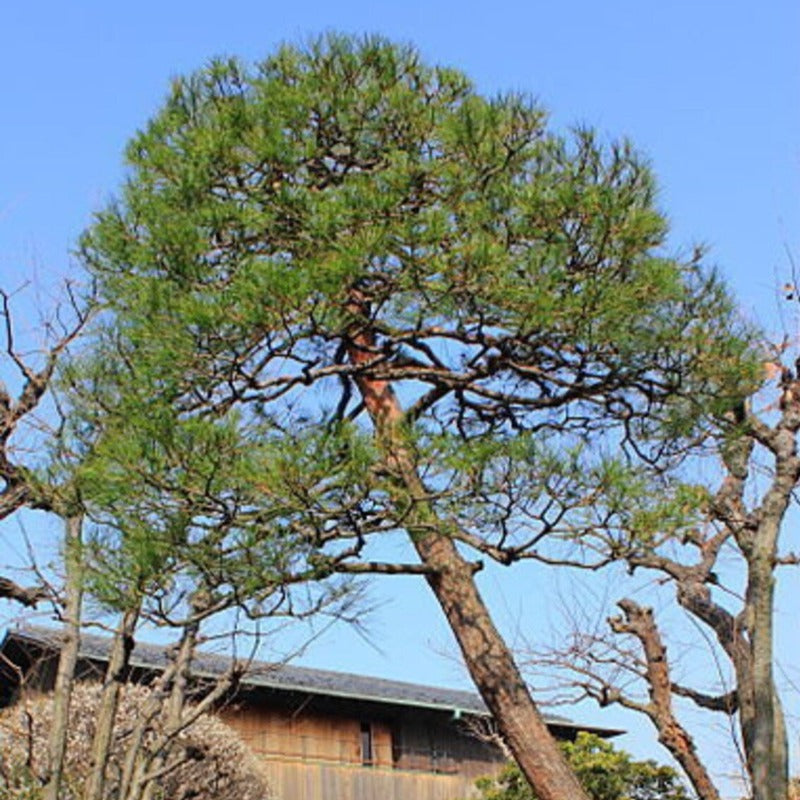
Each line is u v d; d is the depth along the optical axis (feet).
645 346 25.07
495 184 26.02
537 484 22.38
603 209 24.49
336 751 62.08
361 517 23.27
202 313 23.13
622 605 33.19
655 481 26.73
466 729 68.23
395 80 28.94
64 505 22.95
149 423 21.95
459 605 28.27
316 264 23.57
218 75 30.27
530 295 23.71
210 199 27.32
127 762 25.05
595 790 48.49
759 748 26.63
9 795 27.66
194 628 26.96
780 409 28.91
